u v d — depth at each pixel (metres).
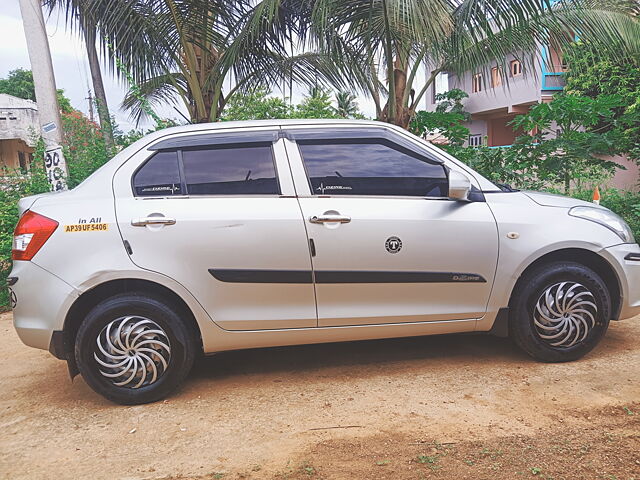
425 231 3.71
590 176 8.90
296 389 3.72
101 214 3.54
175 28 8.16
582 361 3.98
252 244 3.57
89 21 7.84
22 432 3.32
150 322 3.54
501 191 4.03
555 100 8.06
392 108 8.32
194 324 3.73
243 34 7.93
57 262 3.47
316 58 9.16
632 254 3.98
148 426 3.28
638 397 3.32
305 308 3.66
